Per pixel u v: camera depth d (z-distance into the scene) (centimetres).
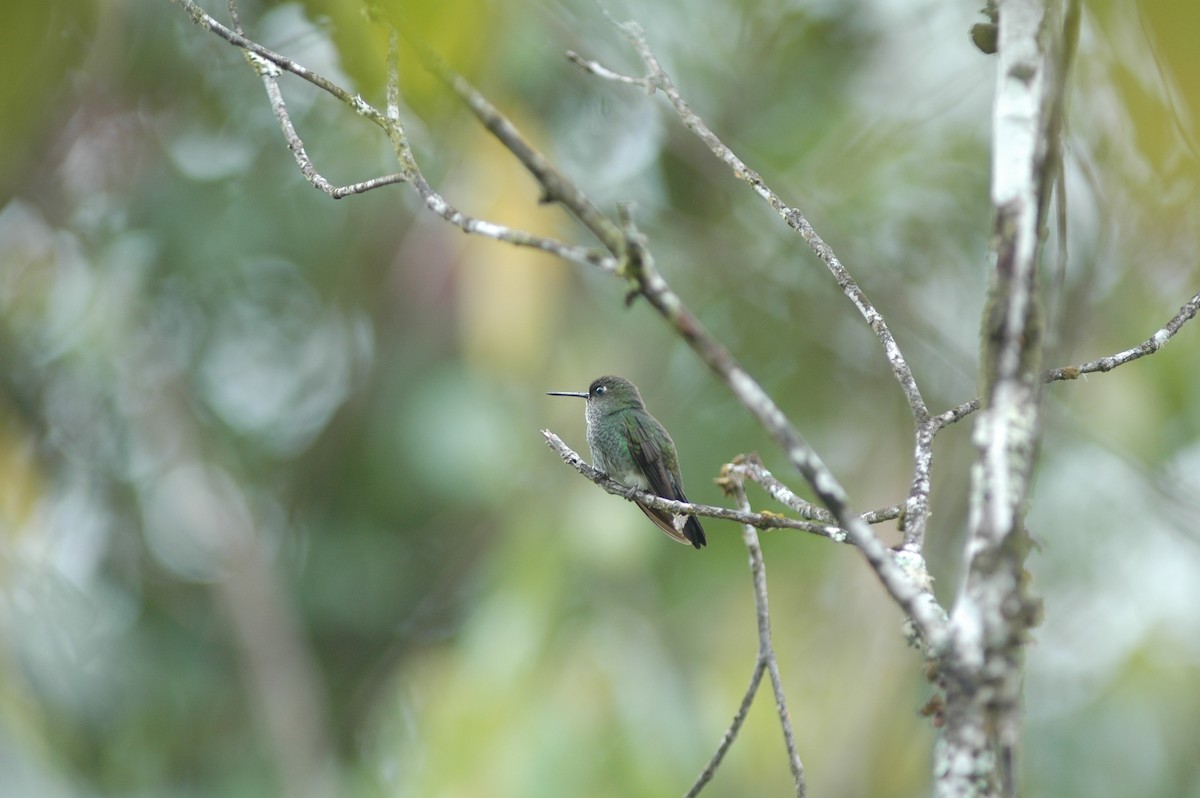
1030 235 316
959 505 1194
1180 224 702
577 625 991
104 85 1299
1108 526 1175
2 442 1301
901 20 1250
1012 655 290
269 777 1587
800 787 455
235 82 1421
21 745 932
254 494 1725
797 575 1205
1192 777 1138
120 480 1655
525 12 1024
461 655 1010
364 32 539
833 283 1259
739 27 1272
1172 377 1051
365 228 1547
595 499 1057
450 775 931
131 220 1513
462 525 1714
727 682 1107
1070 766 1158
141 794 1461
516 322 1112
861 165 1259
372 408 1647
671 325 296
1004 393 308
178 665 1636
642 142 1266
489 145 1058
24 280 1487
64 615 1227
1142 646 1159
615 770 930
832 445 1321
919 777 1162
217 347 1659
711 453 1291
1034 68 329
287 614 1678
